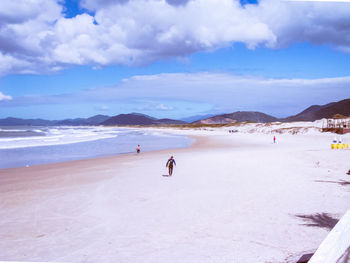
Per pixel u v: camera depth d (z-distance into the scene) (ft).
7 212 34.86
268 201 35.68
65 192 45.52
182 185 47.80
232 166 66.69
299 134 217.97
